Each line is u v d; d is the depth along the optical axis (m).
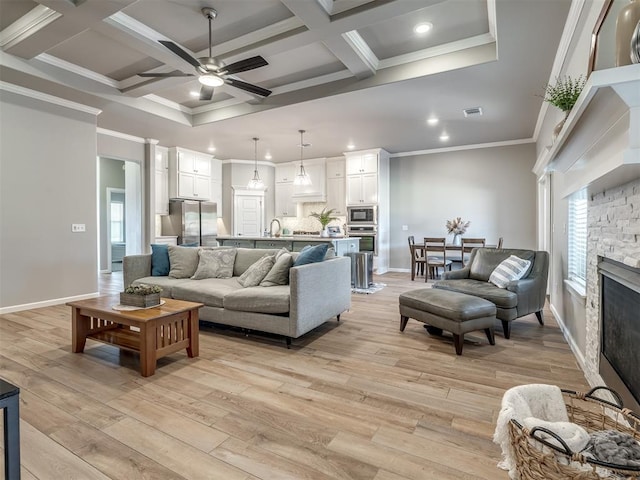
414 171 7.80
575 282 3.07
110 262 8.38
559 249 3.86
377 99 4.55
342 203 8.33
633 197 1.61
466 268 4.30
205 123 5.61
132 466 1.56
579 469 1.00
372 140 6.74
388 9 2.85
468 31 3.47
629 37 1.31
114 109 4.94
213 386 2.35
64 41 3.55
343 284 3.85
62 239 4.70
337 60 4.06
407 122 5.57
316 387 2.34
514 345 3.18
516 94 4.38
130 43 3.39
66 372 2.56
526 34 3.05
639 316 1.44
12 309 4.23
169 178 7.34
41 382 2.39
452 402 2.15
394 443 1.74
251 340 3.30
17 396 1.12
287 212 9.10
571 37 2.94
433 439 1.77
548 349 3.07
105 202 8.38
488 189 7.07
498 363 2.75
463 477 1.50
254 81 4.59
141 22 3.27
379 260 7.52
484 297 3.47
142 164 6.68
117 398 2.18
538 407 1.32
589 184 1.83
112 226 9.28
